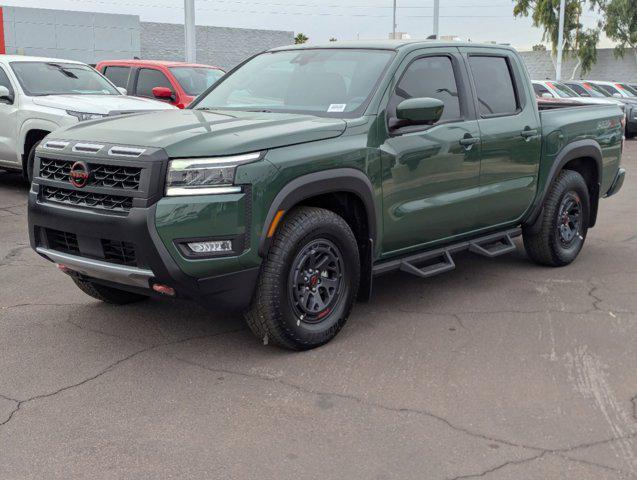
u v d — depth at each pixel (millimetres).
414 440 3436
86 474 3135
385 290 5871
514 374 4211
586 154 6629
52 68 10680
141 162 3979
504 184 5840
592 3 42656
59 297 5598
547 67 45250
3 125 10109
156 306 5379
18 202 9680
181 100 12258
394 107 4941
